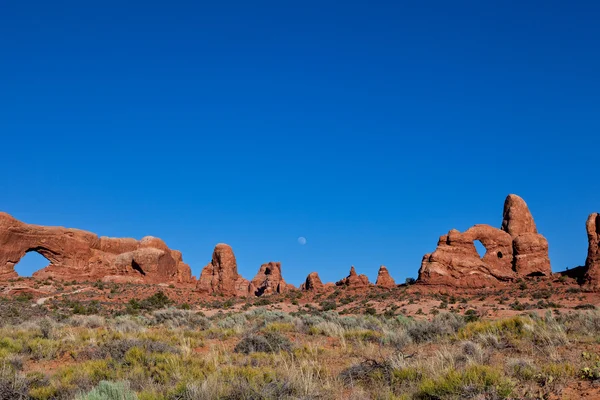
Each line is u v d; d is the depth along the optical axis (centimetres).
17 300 4966
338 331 1916
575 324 1515
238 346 1548
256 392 929
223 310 5422
